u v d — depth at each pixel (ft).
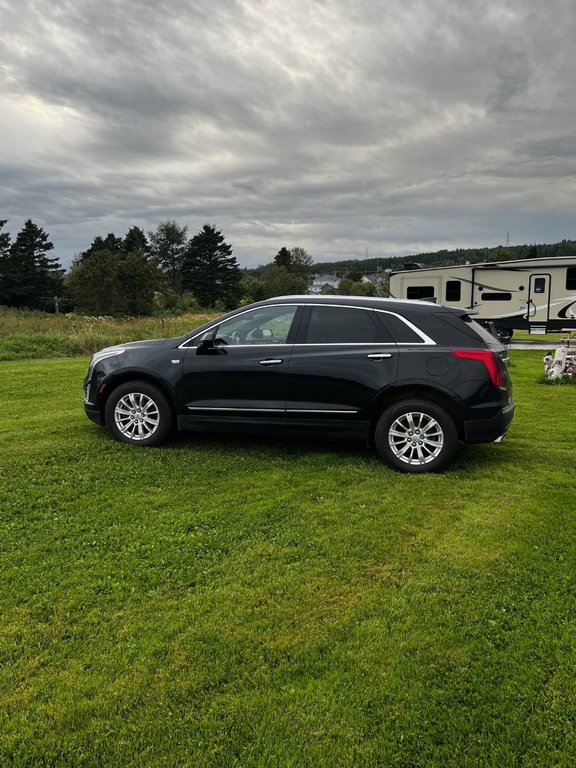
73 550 11.49
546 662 8.18
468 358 16.10
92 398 19.10
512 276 58.85
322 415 17.02
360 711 7.25
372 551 11.55
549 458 18.26
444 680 7.81
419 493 14.89
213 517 13.17
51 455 17.46
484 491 15.11
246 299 265.54
